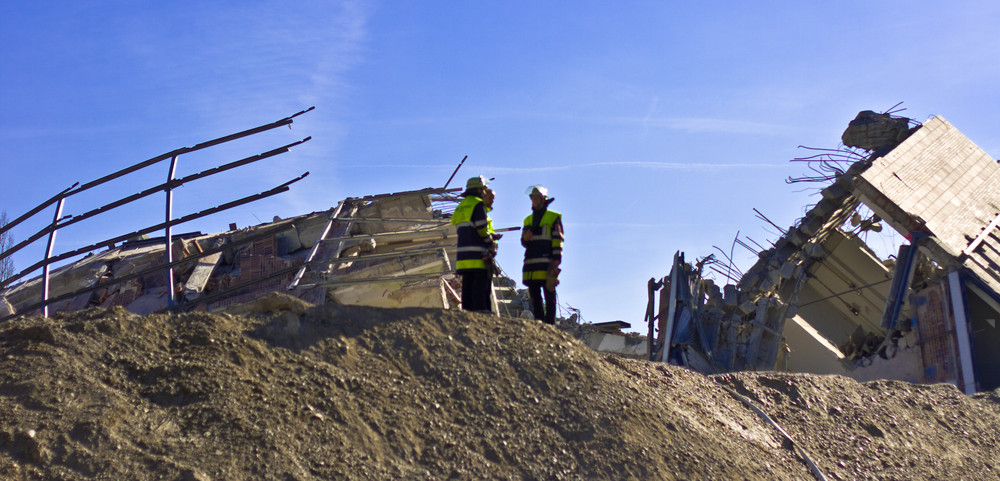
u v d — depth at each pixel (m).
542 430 7.06
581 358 8.18
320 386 6.75
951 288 22.34
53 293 19.16
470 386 7.34
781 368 26.73
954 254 23.11
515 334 8.26
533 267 10.30
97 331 6.71
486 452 6.65
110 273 19.31
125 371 6.35
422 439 6.59
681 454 7.30
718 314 27.08
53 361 6.21
